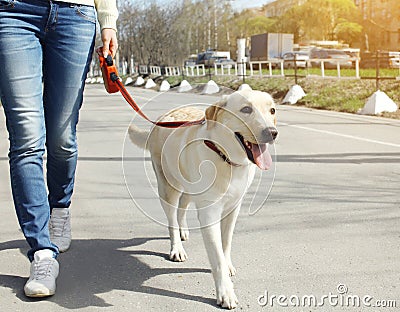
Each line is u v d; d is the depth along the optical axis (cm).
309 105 1491
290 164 654
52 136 323
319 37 5209
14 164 296
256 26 5472
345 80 1595
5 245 373
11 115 288
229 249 312
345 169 616
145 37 4606
